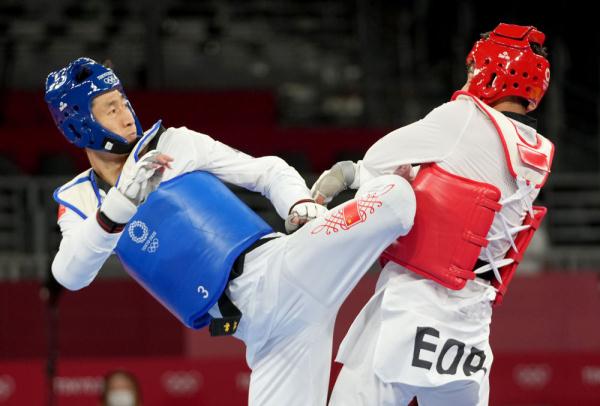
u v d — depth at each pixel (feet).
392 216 17.42
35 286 40.01
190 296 18.30
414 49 71.77
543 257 50.70
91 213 19.17
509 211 18.58
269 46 75.51
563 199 56.29
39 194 52.29
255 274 18.21
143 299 40.16
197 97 63.16
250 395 18.85
